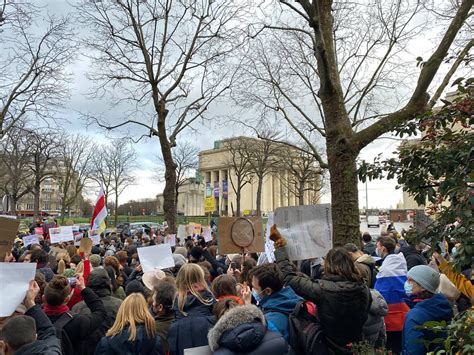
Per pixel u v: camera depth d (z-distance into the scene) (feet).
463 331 7.70
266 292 12.34
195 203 279.90
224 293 13.26
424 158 11.55
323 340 11.27
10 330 9.78
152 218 227.40
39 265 24.31
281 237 13.30
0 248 13.66
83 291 13.89
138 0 66.23
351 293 11.09
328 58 25.03
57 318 13.84
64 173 164.04
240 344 9.13
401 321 16.22
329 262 11.80
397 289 16.61
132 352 10.99
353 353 10.78
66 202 176.04
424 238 11.49
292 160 131.13
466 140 10.56
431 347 10.86
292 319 11.69
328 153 24.49
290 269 12.46
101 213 36.99
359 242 23.21
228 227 18.69
